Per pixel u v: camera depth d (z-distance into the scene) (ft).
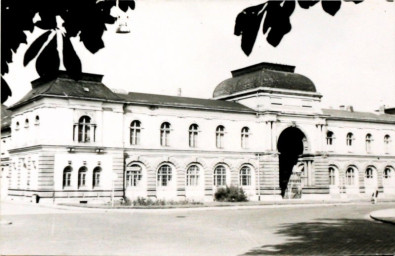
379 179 231.91
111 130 165.68
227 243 63.62
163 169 178.40
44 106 153.58
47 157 152.05
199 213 123.44
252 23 14.56
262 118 197.26
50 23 14.89
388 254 51.72
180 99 189.88
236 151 192.13
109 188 162.40
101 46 15.67
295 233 74.74
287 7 14.34
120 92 178.70
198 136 186.19
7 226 86.02
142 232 77.51
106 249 58.29
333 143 220.02
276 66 204.95
